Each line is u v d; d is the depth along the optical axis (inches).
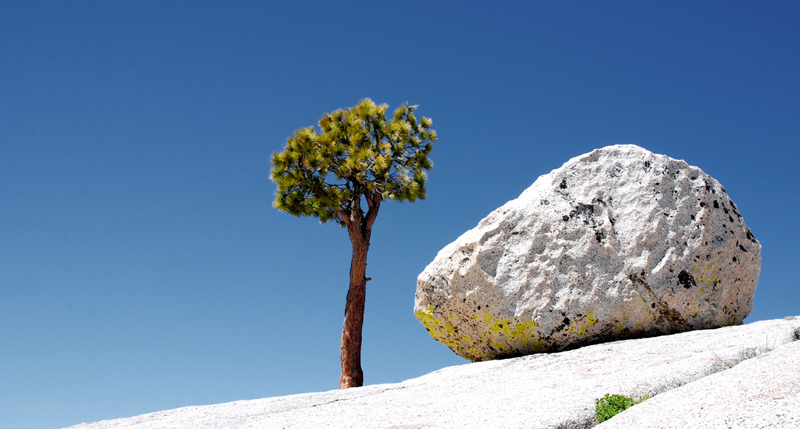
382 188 642.2
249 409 347.6
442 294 466.9
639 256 430.0
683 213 445.4
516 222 455.8
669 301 422.3
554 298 428.5
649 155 465.7
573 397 240.4
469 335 472.1
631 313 422.6
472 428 217.9
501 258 448.8
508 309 437.1
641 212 443.5
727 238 449.4
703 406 186.5
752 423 163.0
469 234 473.1
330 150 636.7
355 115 660.7
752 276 464.1
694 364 262.8
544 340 430.6
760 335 313.3
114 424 351.3
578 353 379.9
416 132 684.1
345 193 627.8
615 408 214.8
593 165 472.4
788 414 162.6
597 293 423.2
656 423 182.1
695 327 433.7
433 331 497.7
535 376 322.0
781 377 198.8
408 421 249.6
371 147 659.4
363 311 626.5
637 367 295.7
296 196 612.7
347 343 609.6
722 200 461.7
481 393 296.7
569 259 435.2
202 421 324.5
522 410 233.8
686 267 431.2
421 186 663.8
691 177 459.8
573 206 452.4
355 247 631.8
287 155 621.0
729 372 224.8
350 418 273.3
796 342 257.0
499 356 463.5
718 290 438.6
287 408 339.9
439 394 314.0
